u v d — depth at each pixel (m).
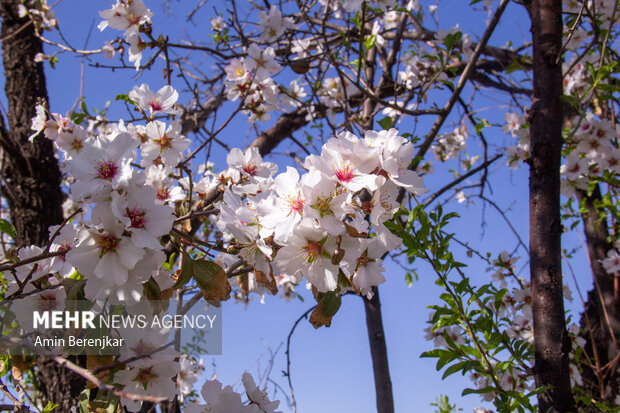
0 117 0.71
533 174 0.46
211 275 0.30
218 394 0.32
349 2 0.55
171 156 0.41
